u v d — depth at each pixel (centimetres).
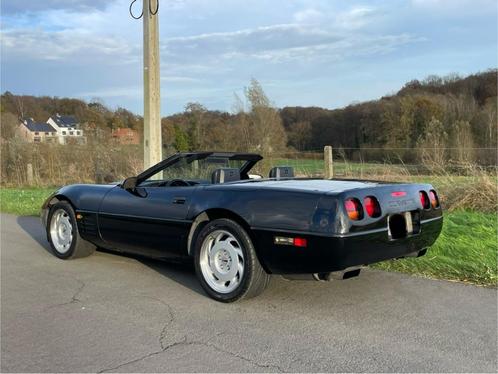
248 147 1931
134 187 566
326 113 3703
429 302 458
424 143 1264
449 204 930
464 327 396
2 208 1280
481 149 1129
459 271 545
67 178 2048
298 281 530
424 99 3628
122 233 571
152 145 920
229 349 362
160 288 522
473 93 4525
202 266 480
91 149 2105
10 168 2150
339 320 416
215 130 2092
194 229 498
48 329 408
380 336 380
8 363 345
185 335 390
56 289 524
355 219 408
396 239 440
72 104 6384
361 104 3791
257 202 442
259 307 453
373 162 1151
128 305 467
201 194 493
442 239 666
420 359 340
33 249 742
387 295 480
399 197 451
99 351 362
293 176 618
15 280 562
